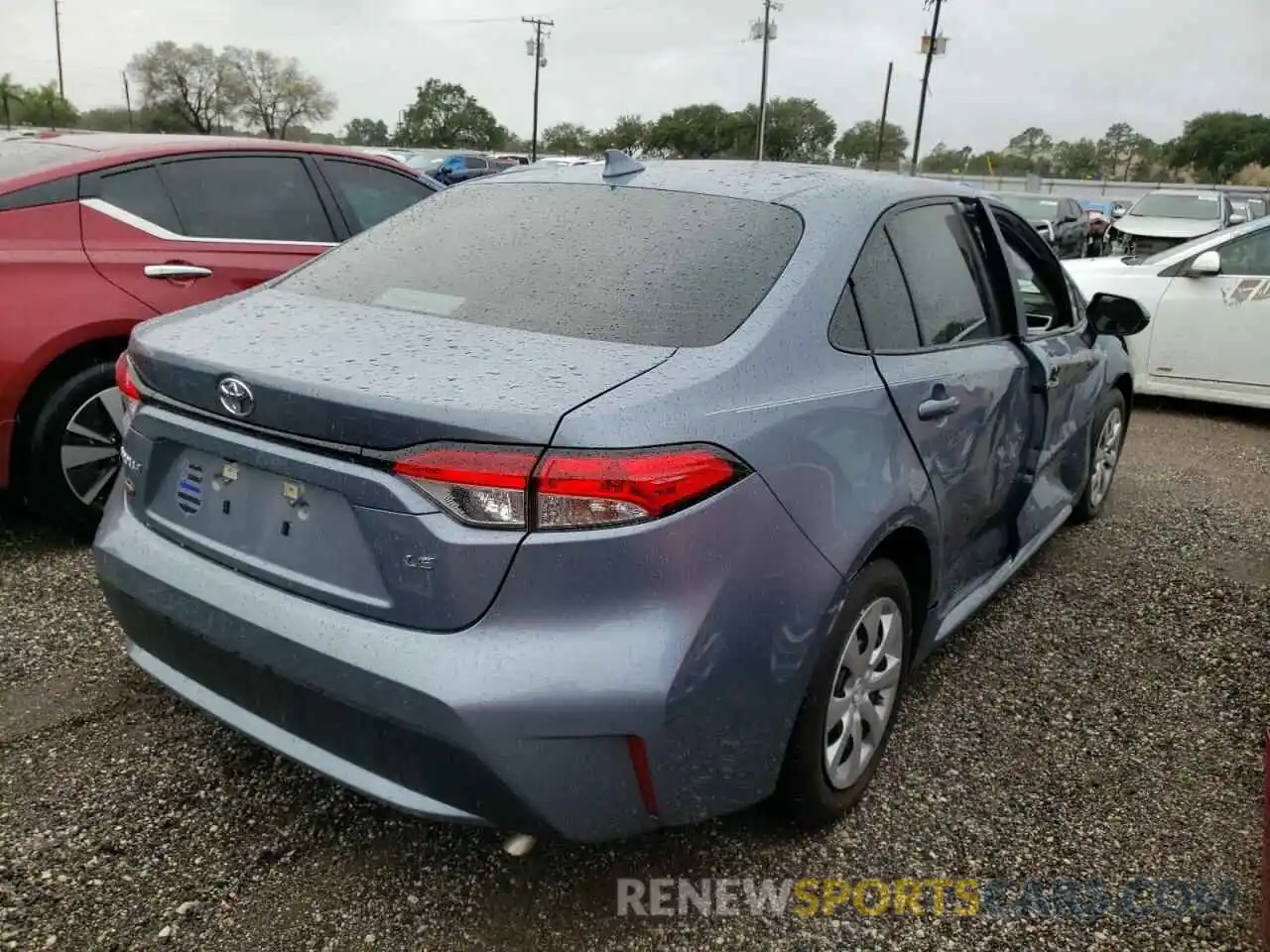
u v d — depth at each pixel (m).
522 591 1.94
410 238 2.99
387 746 2.04
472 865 2.51
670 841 2.61
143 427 2.48
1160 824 2.77
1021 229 3.86
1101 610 4.08
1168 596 4.23
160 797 2.70
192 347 2.35
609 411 1.97
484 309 2.48
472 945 2.27
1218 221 17.95
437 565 1.96
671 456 1.98
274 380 2.11
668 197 2.83
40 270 3.96
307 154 5.03
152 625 2.42
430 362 2.17
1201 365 7.54
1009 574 3.69
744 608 2.10
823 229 2.62
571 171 3.17
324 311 2.57
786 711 2.27
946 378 2.84
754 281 2.46
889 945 2.32
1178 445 6.84
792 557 2.20
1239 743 3.17
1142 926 2.40
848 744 2.62
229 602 2.23
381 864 2.50
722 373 2.18
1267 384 7.36
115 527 2.56
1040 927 2.39
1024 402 3.41
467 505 1.94
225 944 2.24
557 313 2.42
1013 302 3.45
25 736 2.92
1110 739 3.17
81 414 4.06
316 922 2.31
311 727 2.15
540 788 1.97
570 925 2.34
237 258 4.55
